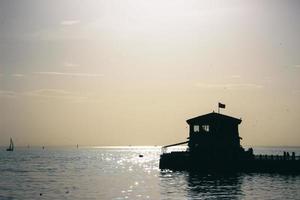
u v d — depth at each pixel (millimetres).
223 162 123375
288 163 117250
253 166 120250
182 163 128500
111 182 113688
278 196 81875
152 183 107312
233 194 84625
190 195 84188
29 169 174000
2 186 104938
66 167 190125
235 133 127250
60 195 87438
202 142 127312
